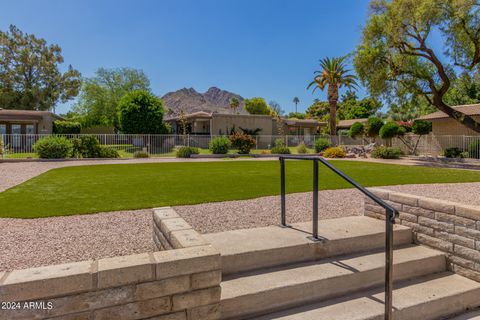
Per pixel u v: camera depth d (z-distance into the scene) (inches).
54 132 979.9
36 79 1387.8
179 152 775.1
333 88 1131.9
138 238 146.3
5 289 60.1
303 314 94.1
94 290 65.8
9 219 175.5
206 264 75.3
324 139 942.4
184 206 209.2
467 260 118.8
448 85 605.9
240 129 1136.8
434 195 243.4
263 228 139.5
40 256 123.0
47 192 264.8
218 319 77.4
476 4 512.7
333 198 237.8
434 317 104.1
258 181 336.5
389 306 88.5
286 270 109.0
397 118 1589.6
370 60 629.9
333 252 122.1
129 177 374.9
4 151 683.4
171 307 72.4
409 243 139.0
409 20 562.9
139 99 940.6
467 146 721.6
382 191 155.2
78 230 157.0
